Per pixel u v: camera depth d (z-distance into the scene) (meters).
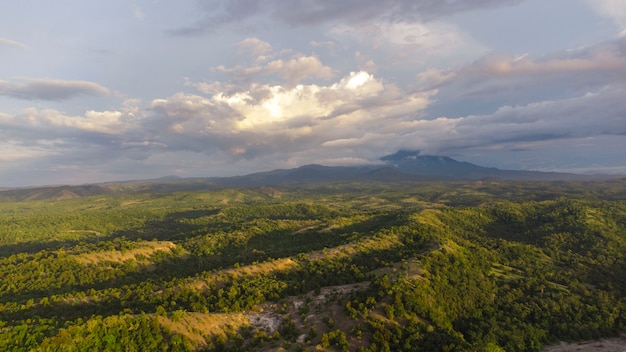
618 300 152.50
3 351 92.44
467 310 138.25
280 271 169.38
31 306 132.75
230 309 131.00
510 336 127.75
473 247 197.88
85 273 178.38
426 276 142.88
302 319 122.94
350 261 176.00
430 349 105.25
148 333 105.31
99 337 100.50
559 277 172.75
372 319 113.81
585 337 134.62
